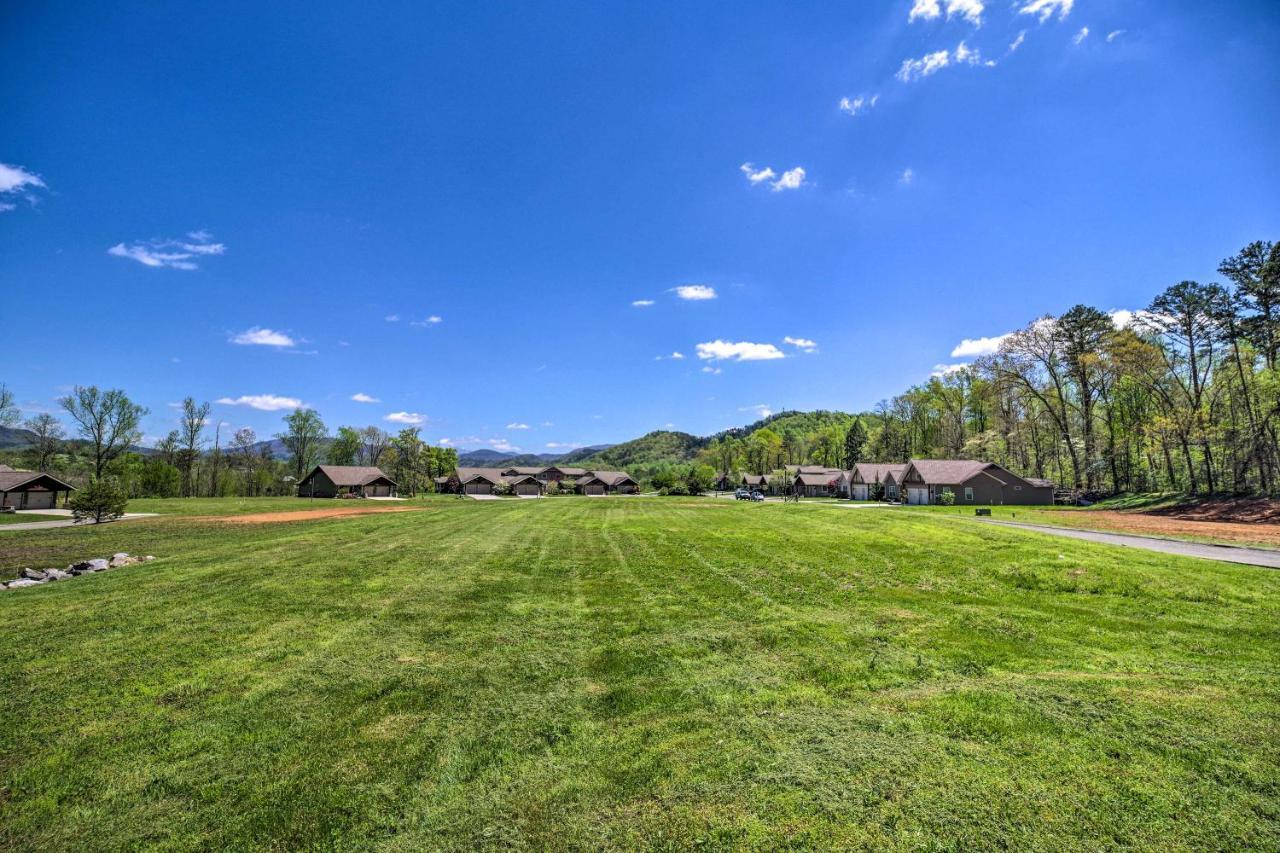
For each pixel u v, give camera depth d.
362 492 72.81
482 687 5.68
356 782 3.96
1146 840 3.07
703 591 10.19
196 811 3.66
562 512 33.53
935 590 9.88
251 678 5.96
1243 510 31.03
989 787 3.61
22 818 3.61
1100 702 4.84
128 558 14.95
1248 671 5.70
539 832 3.38
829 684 5.59
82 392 58.84
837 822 3.33
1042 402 52.91
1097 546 12.99
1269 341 35.09
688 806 3.57
